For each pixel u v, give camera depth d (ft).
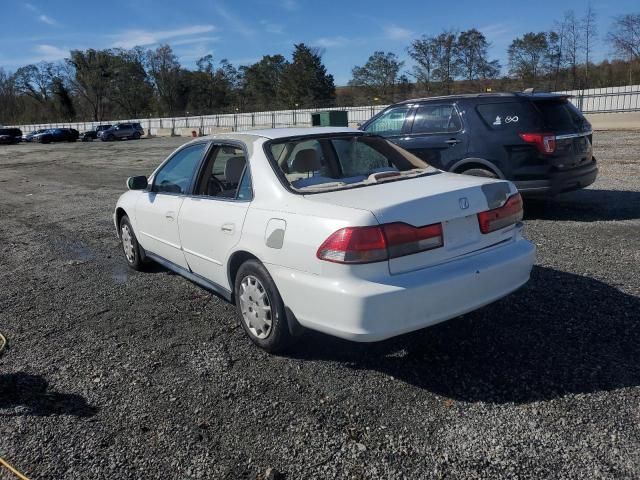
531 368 11.66
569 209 27.30
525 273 12.64
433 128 26.43
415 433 9.75
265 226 12.35
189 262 16.05
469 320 14.14
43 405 11.23
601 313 14.12
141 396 11.43
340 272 10.62
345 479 8.71
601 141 62.75
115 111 303.27
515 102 24.44
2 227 31.86
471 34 179.52
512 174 24.29
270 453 9.41
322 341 13.53
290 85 247.50
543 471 8.63
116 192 44.91
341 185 12.80
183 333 14.53
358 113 135.95
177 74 295.89
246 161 13.82
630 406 10.14
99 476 9.02
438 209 11.27
